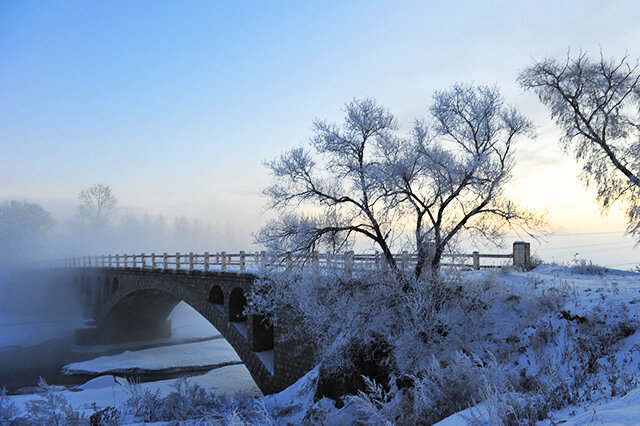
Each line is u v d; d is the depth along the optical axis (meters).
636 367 7.95
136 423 14.96
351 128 17.94
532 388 8.22
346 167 18.09
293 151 17.98
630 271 18.75
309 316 16.62
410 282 14.73
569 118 18.59
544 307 13.13
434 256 15.52
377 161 17.89
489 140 17.56
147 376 33.94
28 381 33.44
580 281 16.22
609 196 17.64
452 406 7.38
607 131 18.14
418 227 16.16
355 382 14.00
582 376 7.88
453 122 17.94
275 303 20.28
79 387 30.00
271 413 15.59
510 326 13.13
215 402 18.36
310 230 17.47
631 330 9.87
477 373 8.07
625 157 17.41
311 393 15.96
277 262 18.28
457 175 16.34
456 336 13.09
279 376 21.64
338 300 15.53
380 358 13.99
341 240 17.75
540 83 18.88
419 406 7.71
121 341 48.72
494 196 16.39
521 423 4.83
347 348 14.57
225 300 27.30
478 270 19.89
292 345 20.75
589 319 11.08
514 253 21.17
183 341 49.38
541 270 20.31
